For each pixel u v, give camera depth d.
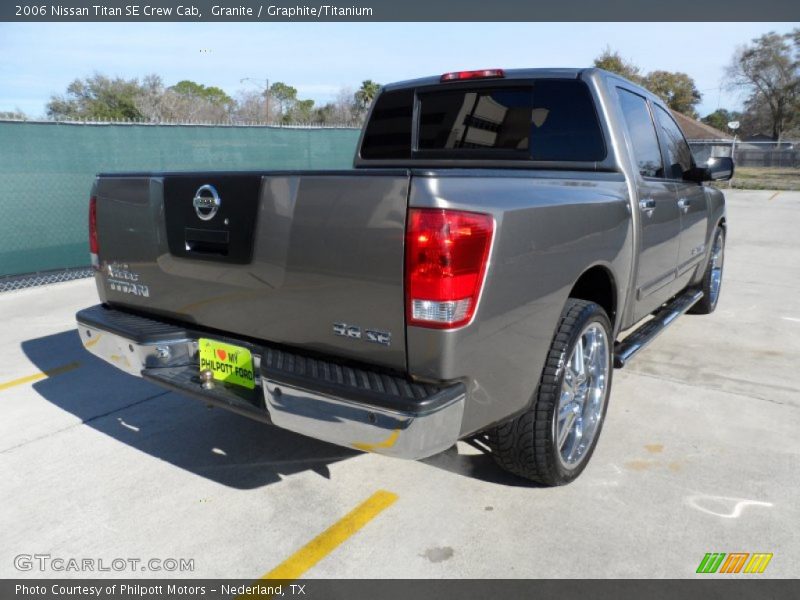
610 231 3.13
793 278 8.05
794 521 2.76
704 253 5.49
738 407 3.97
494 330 2.31
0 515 2.90
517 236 2.35
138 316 3.20
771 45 61.12
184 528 2.78
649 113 4.21
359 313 2.30
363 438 2.21
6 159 7.45
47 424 3.85
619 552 2.57
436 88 4.14
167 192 2.83
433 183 2.13
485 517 2.83
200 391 2.71
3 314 6.47
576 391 3.04
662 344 5.29
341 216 2.28
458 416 2.24
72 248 8.18
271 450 3.50
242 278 2.61
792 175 35.69
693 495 2.97
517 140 3.80
